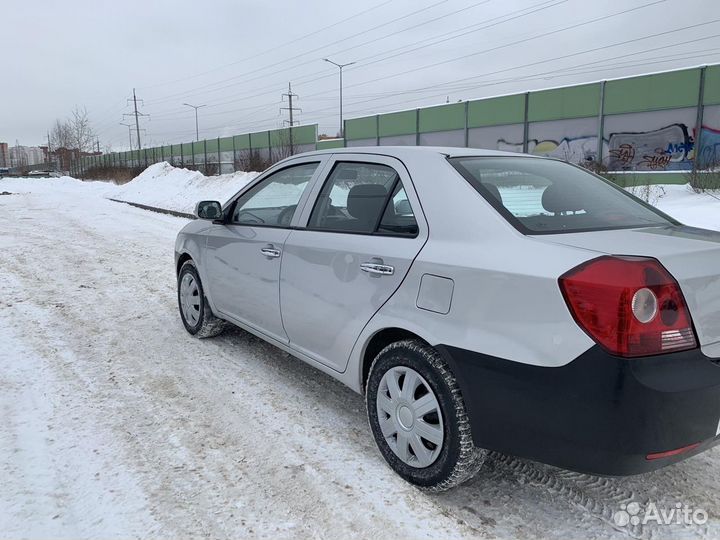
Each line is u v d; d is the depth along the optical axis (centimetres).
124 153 5831
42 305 602
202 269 465
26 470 282
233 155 4122
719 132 1822
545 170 319
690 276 214
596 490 274
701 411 208
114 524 243
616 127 2119
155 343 484
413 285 263
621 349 200
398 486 274
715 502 264
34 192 3122
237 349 470
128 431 326
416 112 2991
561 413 213
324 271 319
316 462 296
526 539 238
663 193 1388
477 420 239
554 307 213
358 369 303
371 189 307
